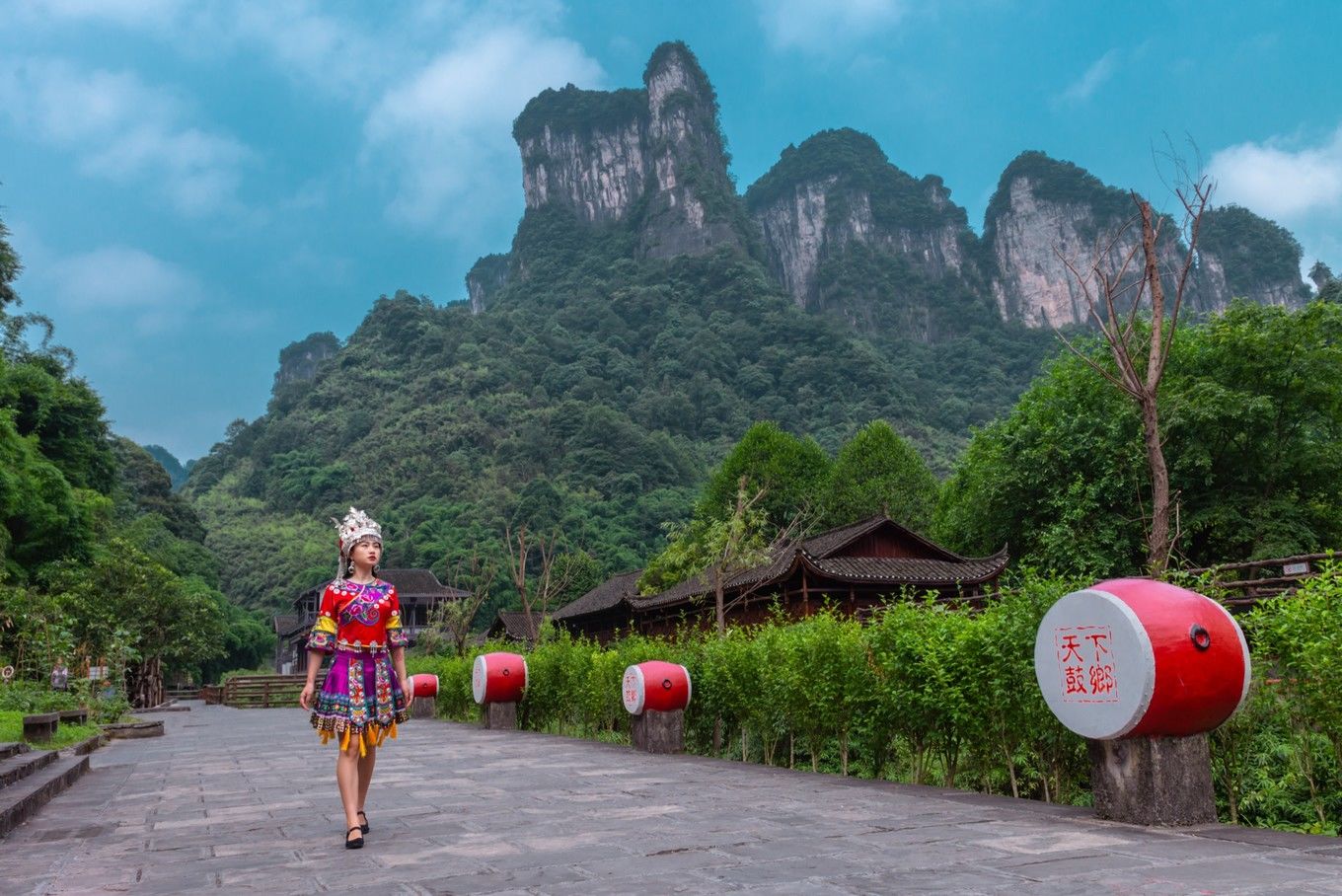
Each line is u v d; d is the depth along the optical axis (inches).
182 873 144.4
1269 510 839.7
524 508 3873.0
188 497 6058.1
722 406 5954.7
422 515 4313.5
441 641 1576.0
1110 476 874.1
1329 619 176.6
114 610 1238.9
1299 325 863.1
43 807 237.5
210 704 1621.6
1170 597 164.6
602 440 4849.9
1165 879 122.1
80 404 1895.9
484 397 5659.5
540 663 531.5
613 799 221.3
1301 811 206.2
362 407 6043.3
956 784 281.1
